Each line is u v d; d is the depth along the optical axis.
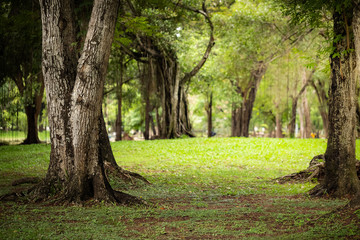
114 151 23.09
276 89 48.00
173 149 23.52
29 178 11.52
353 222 5.95
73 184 8.51
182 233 6.21
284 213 7.67
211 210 8.05
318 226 6.16
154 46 32.06
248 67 36.88
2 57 29.03
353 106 9.67
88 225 6.66
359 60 8.66
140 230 6.42
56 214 7.54
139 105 48.41
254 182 13.09
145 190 11.02
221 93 45.88
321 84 48.38
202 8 29.72
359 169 11.52
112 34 8.60
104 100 41.06
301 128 56.62
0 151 24.81
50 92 8.76
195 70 33.44
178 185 12.16
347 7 9.49
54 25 8.70
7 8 26.97
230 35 32.00
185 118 35.09
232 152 22.11
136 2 22.42
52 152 8.82
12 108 32.25
